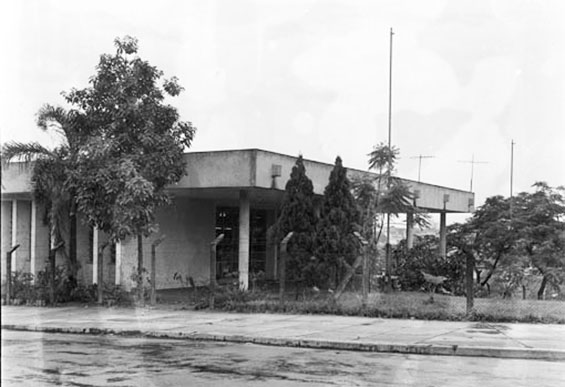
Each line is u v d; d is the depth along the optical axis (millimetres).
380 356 9328
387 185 16500
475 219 17078
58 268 15977
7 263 13961
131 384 7074
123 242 18016
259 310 14656
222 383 7184
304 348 10250
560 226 16094
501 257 16594
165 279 19656
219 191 18734
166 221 19828
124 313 14555
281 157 17844
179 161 17281
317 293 16156
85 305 15789
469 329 11602
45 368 8133
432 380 7410
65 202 15359
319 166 18281
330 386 7012
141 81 16656
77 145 15719
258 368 8227
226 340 11078
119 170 16000
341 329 11758
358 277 16281
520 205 16281
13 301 14414
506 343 9797
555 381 7352
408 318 13359
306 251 16609
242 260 18375
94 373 7789
